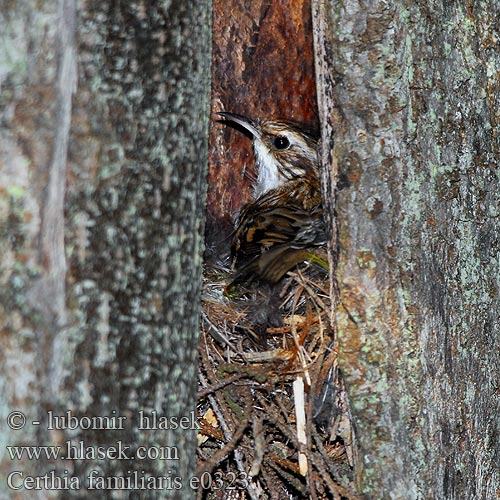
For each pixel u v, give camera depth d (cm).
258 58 1086
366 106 762
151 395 584
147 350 581
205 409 850
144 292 577
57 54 536
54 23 535
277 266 923
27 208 535
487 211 808
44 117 535
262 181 1123
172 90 586
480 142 801
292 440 801
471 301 796
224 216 1109
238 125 1109
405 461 763
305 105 1115
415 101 764
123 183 563
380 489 766
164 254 587
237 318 889
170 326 595
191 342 617
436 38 776
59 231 543
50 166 538
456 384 783
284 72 1098
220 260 1047
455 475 777
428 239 770
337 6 761
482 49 805
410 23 760
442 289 777
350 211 771
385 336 765
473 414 793
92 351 557
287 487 878
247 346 879
